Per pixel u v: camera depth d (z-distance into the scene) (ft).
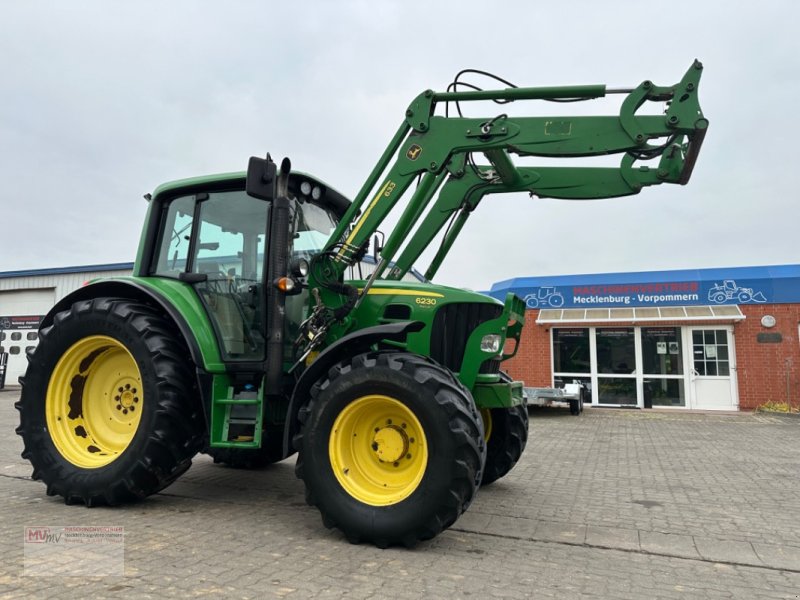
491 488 17.87
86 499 14.21
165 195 16.71
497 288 56.90
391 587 9.61
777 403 46.42
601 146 13.73
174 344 14.46
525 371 53.21
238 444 13.57
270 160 13.88
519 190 17.43
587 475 20.27
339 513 11.75
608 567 11.06
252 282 15.03
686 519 14.60
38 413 15.11
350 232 14.46
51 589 9.16
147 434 13.78
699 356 49.03
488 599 9.26
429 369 11.82
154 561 10.55
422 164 14.26
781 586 10.32
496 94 14.05
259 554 11.07
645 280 51.31
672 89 13.46
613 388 50.96
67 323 15.10
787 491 17.93
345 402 12.09
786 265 49.65
